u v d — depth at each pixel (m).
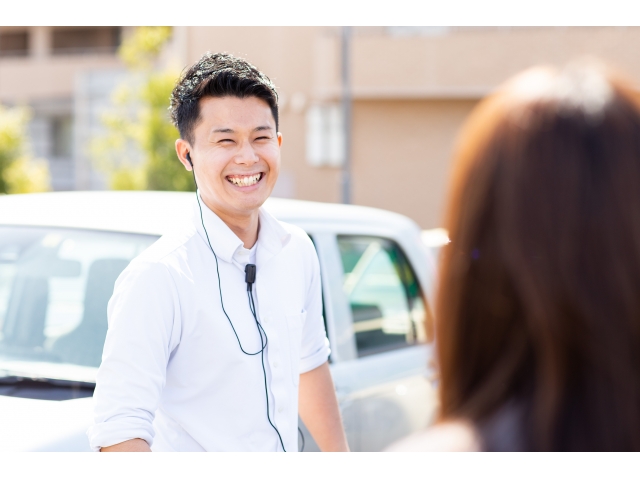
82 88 23.61
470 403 0.80
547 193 0.74
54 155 25.72
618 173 0.73
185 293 1.65
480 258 0.79
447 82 16.34
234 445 1.68
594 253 0.73
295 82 18.30
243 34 18.39
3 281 2.53
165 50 20.66
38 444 1.78
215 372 1.68
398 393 2.92
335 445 2.09
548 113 0.77
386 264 3.22
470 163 0.80
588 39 15.28
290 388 1.82
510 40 15.91
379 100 17.02
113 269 2.38
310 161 18.08
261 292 1.78
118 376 1.56
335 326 2.74
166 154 18.17
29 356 2.33
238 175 1.76
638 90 0.79
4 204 2.78
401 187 17.09
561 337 0.74
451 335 0.81
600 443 0.74
